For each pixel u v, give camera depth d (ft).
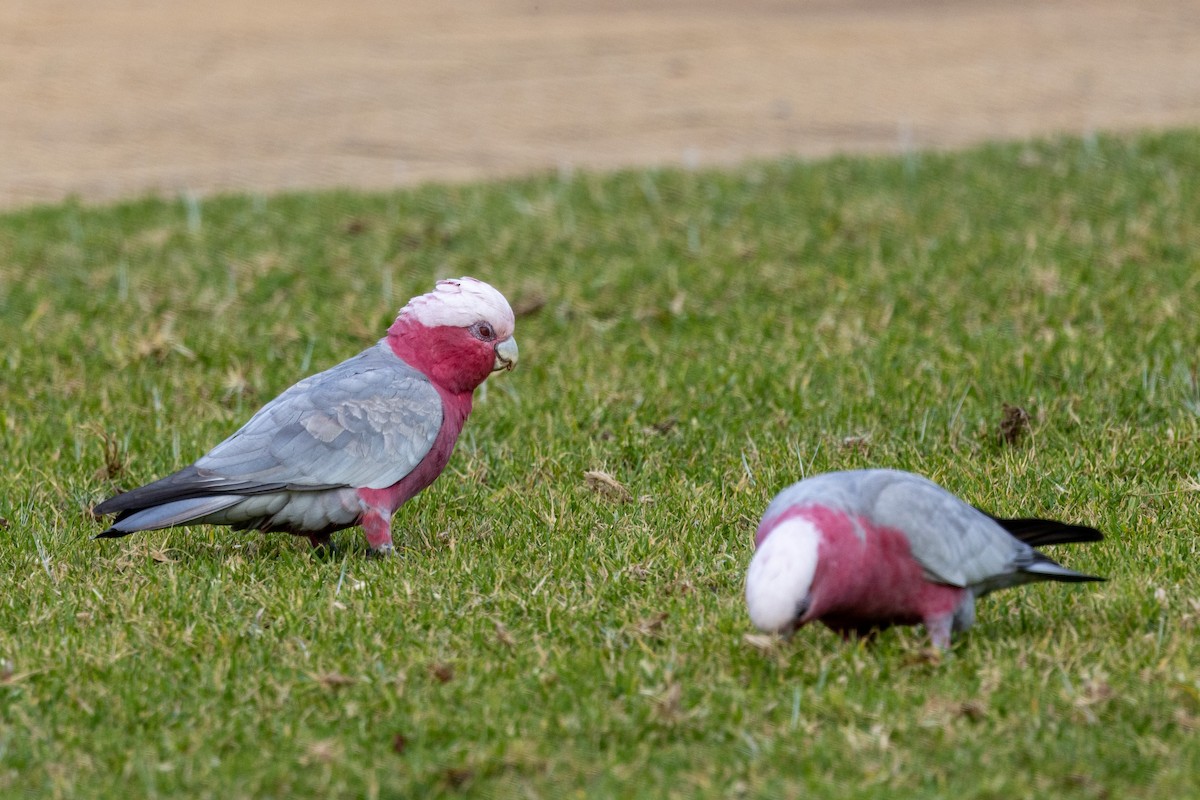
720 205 63.82
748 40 105.29
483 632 26.53
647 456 36.81
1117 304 47.14
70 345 47.55
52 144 81.56
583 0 119.75
